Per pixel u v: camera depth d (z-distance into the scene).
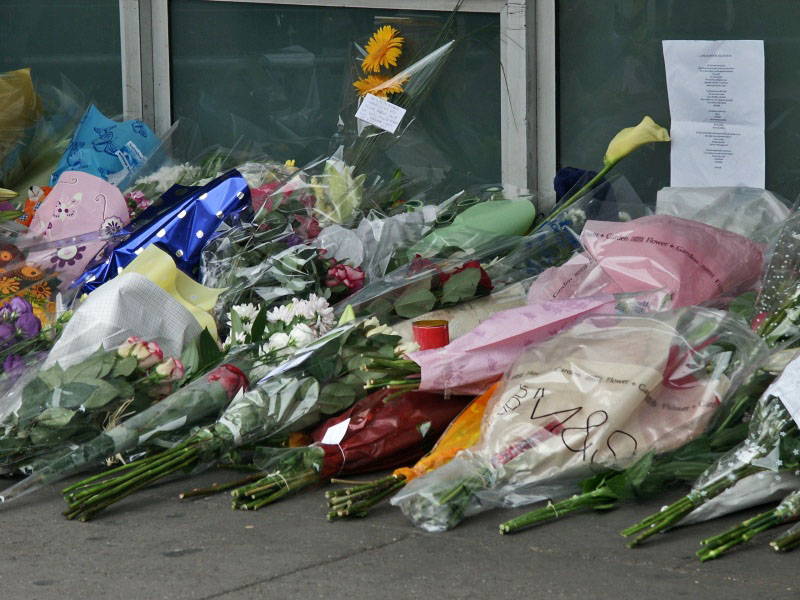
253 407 4.29
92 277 5.29
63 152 7.42
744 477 3.73
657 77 6.31
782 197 5.86
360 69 7.02
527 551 3.57
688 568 3.39
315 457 4.19
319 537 3.75
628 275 4.85
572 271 5.04
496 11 6.71
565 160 6.79
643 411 4.01
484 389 4.41
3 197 6.46
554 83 6.69
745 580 3.29
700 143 6.18
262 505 4.07
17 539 3.80
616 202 5.98
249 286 5.24
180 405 4.32
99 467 4.48
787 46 5.85
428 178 6.98
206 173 6.97
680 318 4.21
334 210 6.25
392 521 3.90
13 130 7.22
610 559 3.48
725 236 5.06
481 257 5.61
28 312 4.98
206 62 7.55
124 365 4.42
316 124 7.30
